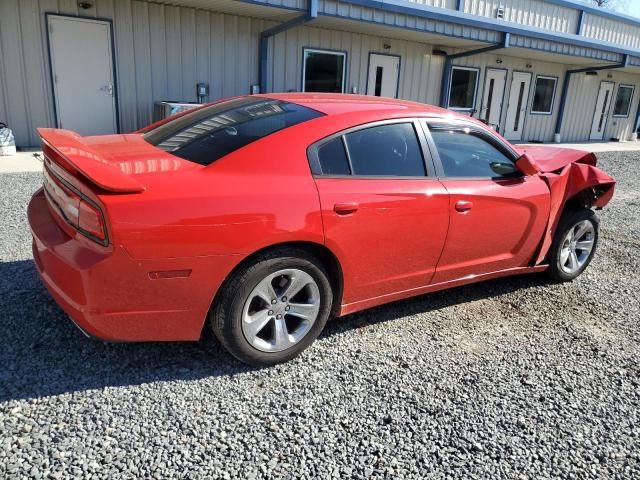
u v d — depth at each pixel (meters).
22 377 2.54
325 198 2.74
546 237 4.00
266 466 2.10
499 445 2.34
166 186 2.40
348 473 2.10
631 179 10.66
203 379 2.65
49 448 2.09
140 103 9.91
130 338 2.44
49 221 2.67
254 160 2.66
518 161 3.69
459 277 3.58
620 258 5.21
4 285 3.49
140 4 9.43
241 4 9.29
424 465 2.18
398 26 11.00
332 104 3.16
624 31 18.62
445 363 2.99
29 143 9.04
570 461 2.28
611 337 3.48
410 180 3.13
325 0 9.73
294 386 2.65
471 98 15.64
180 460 2.09
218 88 10.73
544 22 15.97
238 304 2.59
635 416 2.63
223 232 2.44
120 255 2.26
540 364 3.07
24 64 8.67
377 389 2.68
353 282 3.01
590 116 19.89
